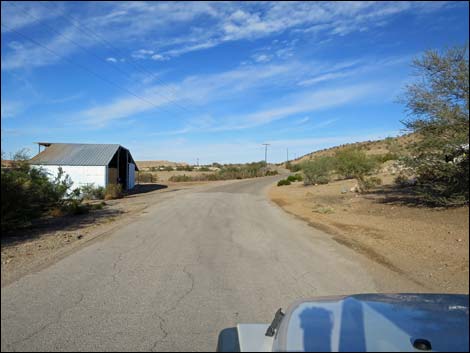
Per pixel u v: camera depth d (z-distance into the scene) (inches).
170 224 636.1
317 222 667.4
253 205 988.6
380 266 361.4
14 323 216.5
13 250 418.6
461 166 640.4
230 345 113.3
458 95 618.2
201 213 802.2
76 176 1390.3
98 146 1542.8
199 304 252.5
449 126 625.0
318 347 85.7
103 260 374.3
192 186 1950.1
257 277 321.1
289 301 260.7
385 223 618.8
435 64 625.0
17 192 542.0
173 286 292.0
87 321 220.5
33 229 574.2
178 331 208.2
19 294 267.6
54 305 246.1
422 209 697.0
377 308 108.1
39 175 716.7
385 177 1352.1
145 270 338.3
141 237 509.4
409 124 661.3
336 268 354.3
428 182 729.6
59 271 330.6
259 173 3265.3
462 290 283.7
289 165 4707.2
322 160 1715.1
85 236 515.5
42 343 191.6
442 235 495.8
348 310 106.9
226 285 296.7
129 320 223.0
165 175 3014.3
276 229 593.9
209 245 460.1
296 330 95.5
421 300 117.5
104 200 1179.9
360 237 514.9
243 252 422.3
